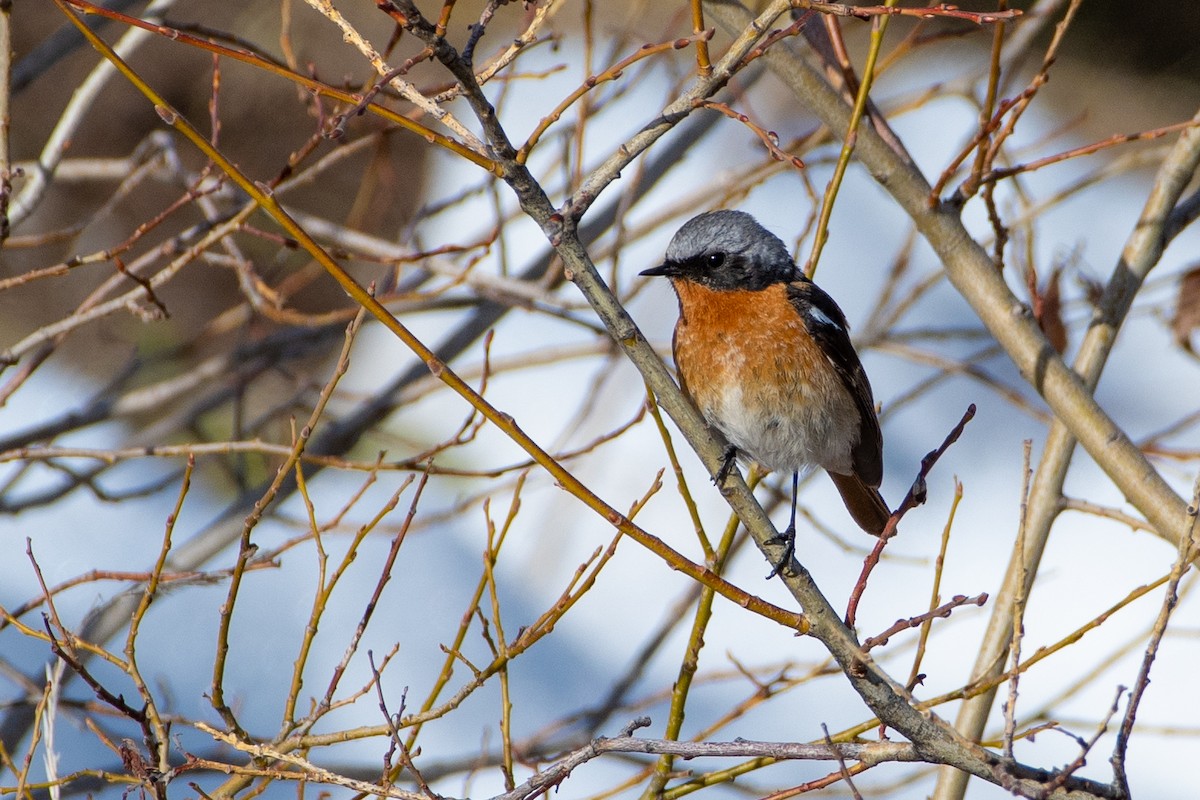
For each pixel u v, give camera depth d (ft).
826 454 30.58
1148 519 27.48
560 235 20.29
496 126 19.52
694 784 23.99
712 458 21.27
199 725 21.22
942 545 22.25
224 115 62.44
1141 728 31.40
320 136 29.22
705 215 31.53
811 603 20.81
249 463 54.03
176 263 29.53
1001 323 28.73
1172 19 80.38
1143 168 78.13
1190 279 37.27
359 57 61.00
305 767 20.76
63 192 61.67
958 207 29.17
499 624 22.54
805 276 24.03
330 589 22.57
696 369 30.30
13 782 37.11
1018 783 18.78
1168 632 29.17
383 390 45.75
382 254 36.81
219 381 44.16
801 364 29.50
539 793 20.30
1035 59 82.23
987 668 26.96
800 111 64.64
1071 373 28.30
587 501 19.65
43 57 35.35
